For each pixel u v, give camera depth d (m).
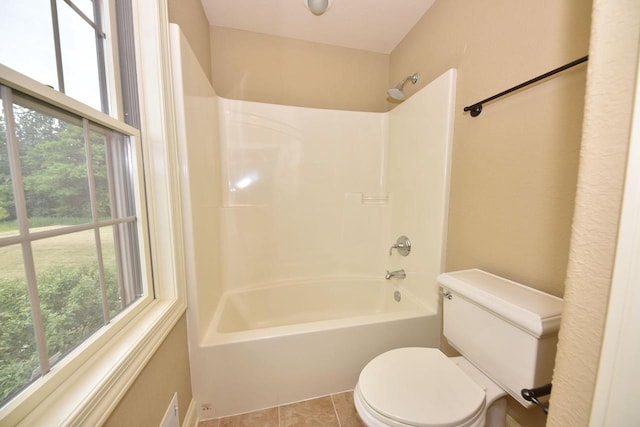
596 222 0.31
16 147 0.46
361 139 1.97
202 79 1.28
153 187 0.91
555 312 0.71
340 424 1.11
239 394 1.15
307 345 1.19
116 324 0.70
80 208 0.61
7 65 0.46
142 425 0.70
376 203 2.02
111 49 0.76
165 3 0.92
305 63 1.92
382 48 2.00
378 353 1.29
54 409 0.47
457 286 0.97
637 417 0.29
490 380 0.87
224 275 1.72
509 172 1.00
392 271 1.90
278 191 1.85
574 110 0.78
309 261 1.96
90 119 0.64
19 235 0.46
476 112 1.15
